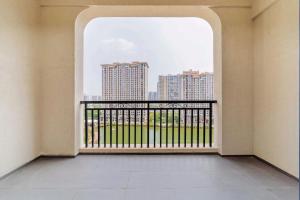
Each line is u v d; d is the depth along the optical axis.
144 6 4.33
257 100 4.26
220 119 4.48
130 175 3.41
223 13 4.38
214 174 3.45
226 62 4.40
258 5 4.10
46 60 4.33
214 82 4.82
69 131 4.36
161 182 3.14
